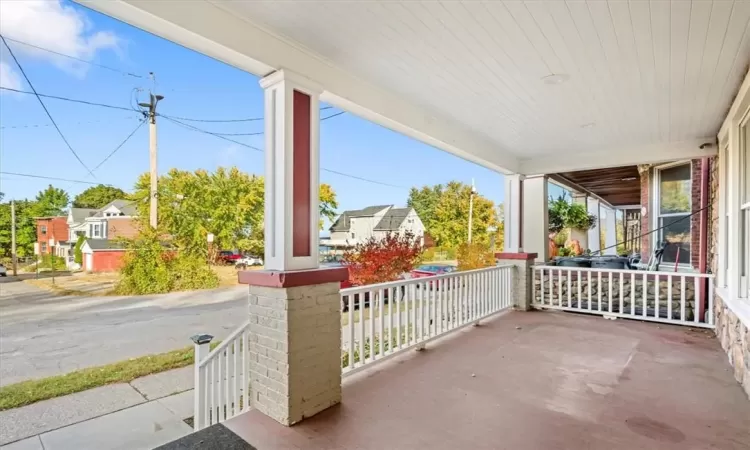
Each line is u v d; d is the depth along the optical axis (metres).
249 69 2.48
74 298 11.38
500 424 2.42
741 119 3.37
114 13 1.86
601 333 4.71
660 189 6.84
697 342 4.29
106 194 29.11
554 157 6.11
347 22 2.27
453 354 3.91
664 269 6.68
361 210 30.62
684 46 2.53
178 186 18.16
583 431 2.33
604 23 2.25
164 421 3.30
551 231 11.56
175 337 6.55
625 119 4.19
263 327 2.57
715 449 2.12
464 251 10.88
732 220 3.45
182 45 2.17
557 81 3.16
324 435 2.30
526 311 6.07
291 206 2.55
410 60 2.79
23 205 26.94
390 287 3.67
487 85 3.26
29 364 5.12
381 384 3.11
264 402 2.57
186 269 13.19
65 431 3.12
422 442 2.21
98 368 4.79
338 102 3.05
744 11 2.08
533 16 2.18
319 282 2.60
